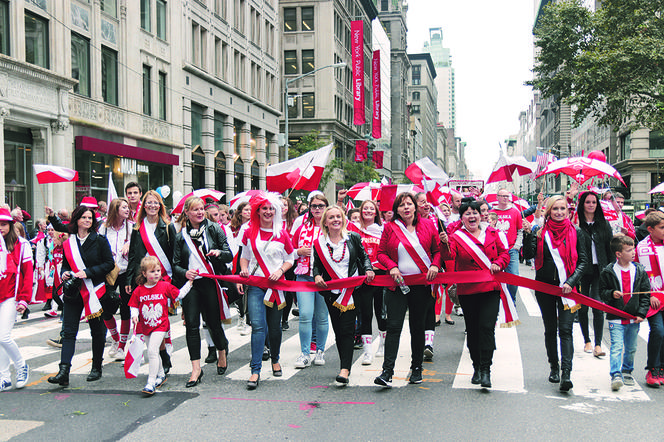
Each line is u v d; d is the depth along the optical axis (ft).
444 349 26.73
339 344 20.80
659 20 81.10
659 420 16.63
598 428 15.97
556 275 19.70
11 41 59.82
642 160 157.48
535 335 29.66
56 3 66.13
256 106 129.08
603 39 83.25
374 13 239.50
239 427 16.25
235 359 25.25
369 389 20.21
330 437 15.42
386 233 20.63
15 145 62.69
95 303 20.92
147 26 86.99
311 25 178.29
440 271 21.59
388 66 280.92
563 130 280.72
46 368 23.52
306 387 20.54
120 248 25.25
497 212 32.53
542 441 15.01
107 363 24.35
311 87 178.29
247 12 123.65
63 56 67.21
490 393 19.51
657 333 19.99
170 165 91.56
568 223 19.81
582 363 23.63
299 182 26.14
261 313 20.93
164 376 20.85
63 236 31.63
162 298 19.80
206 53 105.29
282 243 21.45
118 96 79.51
